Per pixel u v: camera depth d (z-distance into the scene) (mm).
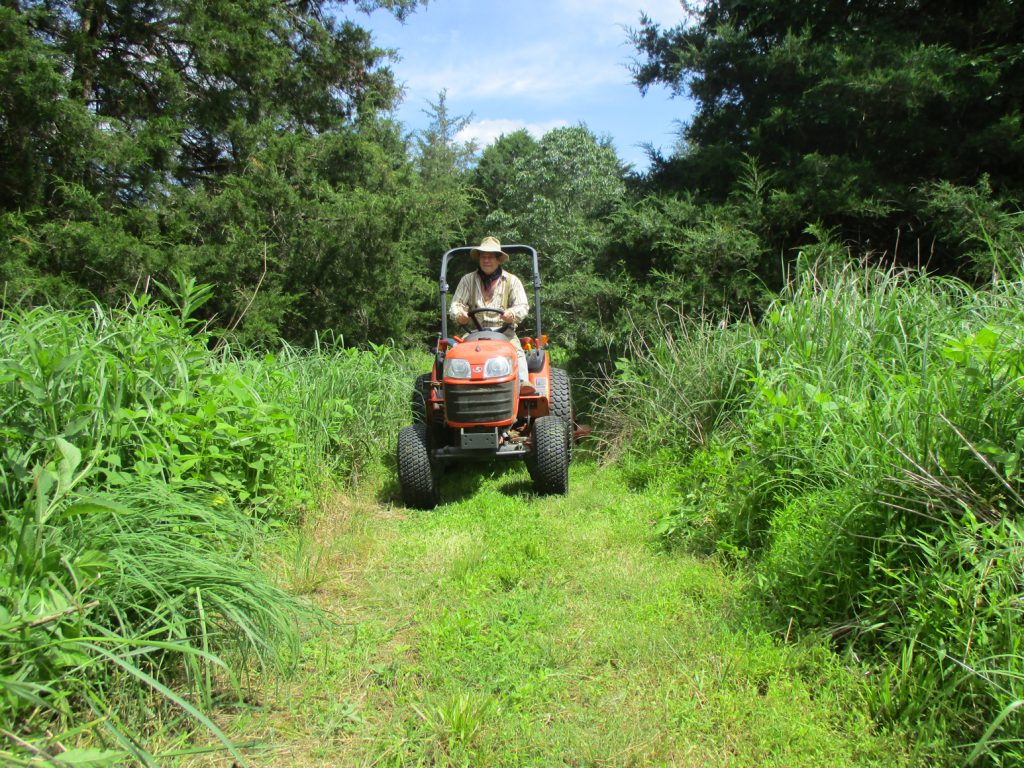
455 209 14680
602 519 4746
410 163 13797
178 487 3709
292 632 2891
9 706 2203
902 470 2734
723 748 2463
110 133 9289
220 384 4453
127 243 8578
